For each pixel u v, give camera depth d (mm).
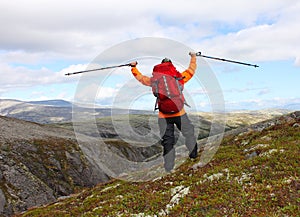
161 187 14922
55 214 16938
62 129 132000
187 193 13234
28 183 70750
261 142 20359
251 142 22516
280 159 14477
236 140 25594
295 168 13203
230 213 10703
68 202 20156
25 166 76812
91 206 15977
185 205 12125
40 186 72125
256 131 26656
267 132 24125
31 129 113188
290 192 11305
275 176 12969
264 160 15039
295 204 10438
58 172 81875
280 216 9781
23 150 84750
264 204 10867
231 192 12320
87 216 14172
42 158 84625
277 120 27891
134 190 15961
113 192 17344
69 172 83688
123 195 15906
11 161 75938
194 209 11594
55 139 101312
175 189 14141
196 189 13461
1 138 88062
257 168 14312
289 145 17094
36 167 79188
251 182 12953
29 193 67875
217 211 10953
